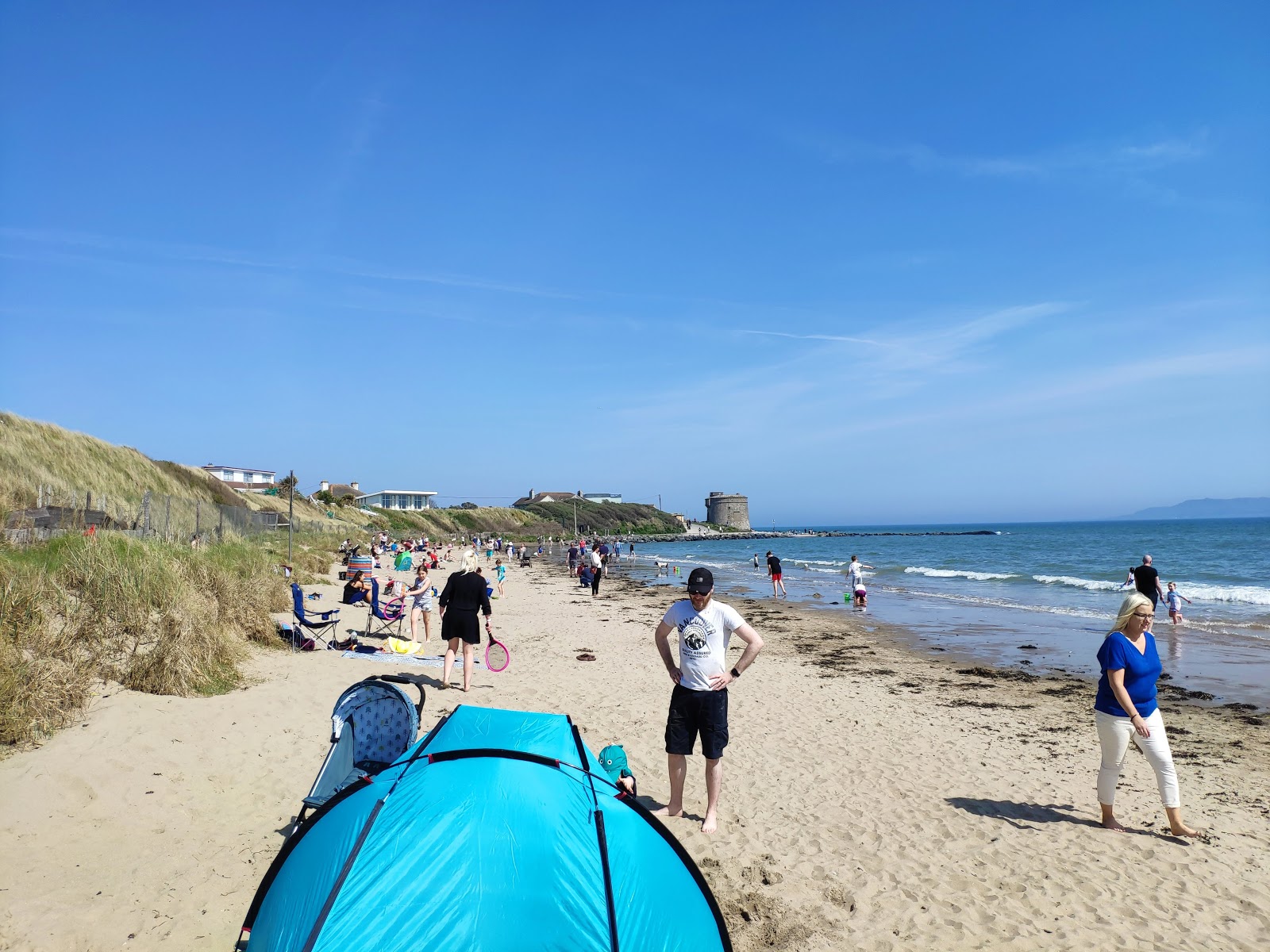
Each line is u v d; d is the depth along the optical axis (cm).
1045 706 1080
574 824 347
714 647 571
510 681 1074
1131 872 540
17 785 507
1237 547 6316
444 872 311
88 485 2562
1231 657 1494
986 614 2214
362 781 377
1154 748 602
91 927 388
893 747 846
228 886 441
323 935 293
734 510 18975
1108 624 1994
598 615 2080
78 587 877
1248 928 468
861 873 530
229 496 4091
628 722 881
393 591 1847
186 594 936
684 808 628
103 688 694
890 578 3809
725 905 476
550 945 298
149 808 523
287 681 888
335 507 7544
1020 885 518
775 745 839
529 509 13838
